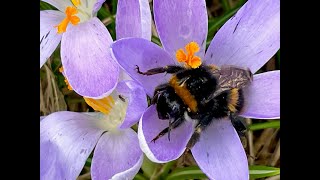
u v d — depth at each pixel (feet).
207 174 0.41
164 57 0.43
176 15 0.43
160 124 0.42
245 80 0.41
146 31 0.41
